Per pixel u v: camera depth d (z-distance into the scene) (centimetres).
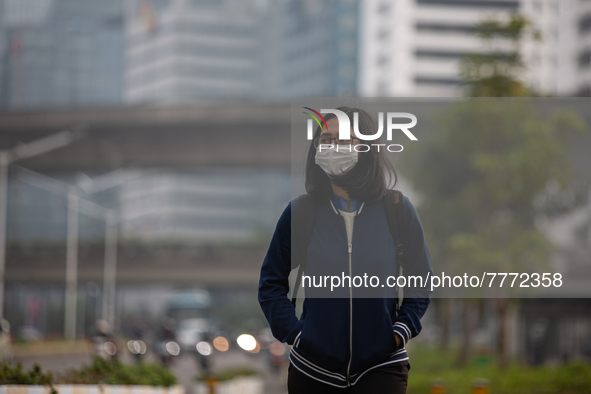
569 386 2408
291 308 525
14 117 8912
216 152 8625
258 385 3322
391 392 502
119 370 1600
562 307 4972
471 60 2859
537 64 15700
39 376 1184
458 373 3053
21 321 12975
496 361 3800
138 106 8688
